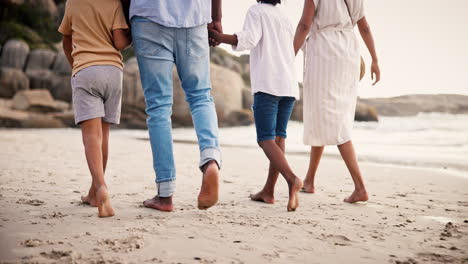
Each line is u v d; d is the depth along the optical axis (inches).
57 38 1139.9
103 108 101.0
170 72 99.7
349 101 128.3
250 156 287.1
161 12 95.1
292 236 81.6
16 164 194.4
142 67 98.4
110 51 99.6
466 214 106.8
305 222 94.0
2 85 842.8
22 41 967.6
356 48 130.3
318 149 139.1
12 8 1130.0
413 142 447.8
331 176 188.2
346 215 103.7
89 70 97.0
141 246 71.4
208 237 79.0
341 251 72.5
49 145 321.1
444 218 101.7
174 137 541.0
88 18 98.8
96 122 99.1
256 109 115.5
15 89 852.6
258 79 115.8
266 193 121.6
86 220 90.3
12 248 68.5
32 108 772.0
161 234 80.0
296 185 105.7
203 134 94.3
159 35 96.3
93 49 98.2
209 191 88.1
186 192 135.0
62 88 868.6
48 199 115.3
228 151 328.5
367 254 71.1
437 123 919.0
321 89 126.4
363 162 258.1
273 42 119.3
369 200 128.0
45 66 943.7
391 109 1654.8
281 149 122.8
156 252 68.6
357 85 131.5
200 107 98.3
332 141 125.1
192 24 98.0
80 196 122.0
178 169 200.7
